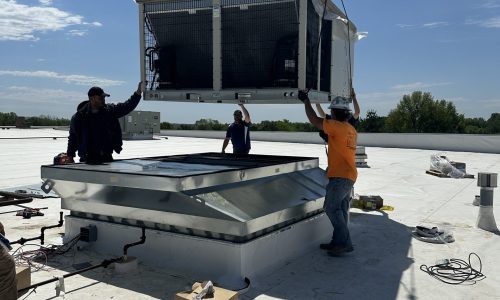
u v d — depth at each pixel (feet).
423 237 17.80
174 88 21.02
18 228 18.33
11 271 8.59
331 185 15.30
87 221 15.37
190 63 20.65
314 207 16.10
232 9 19.01
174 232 13.62
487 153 66.54
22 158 46.60
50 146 63.77
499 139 66.80
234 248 12.38
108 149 17.80
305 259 15.08
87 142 17.35
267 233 13.71
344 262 14.85
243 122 26.08
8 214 20.95
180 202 12.85
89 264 14.02
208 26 19.84
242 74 19.72
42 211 21.70
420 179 36.50
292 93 18.28
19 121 129.90
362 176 38.19
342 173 15.12
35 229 18.21
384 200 26.86
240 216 12.52
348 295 12.03
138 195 13.67
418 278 13.42
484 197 19.76
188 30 20.18
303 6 17.78
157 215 13.61
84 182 14.23
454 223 20.80
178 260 13.44
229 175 13.71
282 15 18.35
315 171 18.83
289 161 18.57
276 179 15.99
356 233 18.79
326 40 21.02
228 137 26.32
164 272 13.34
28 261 14.06
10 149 57.93
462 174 37.63
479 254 15.94
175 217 13.24
